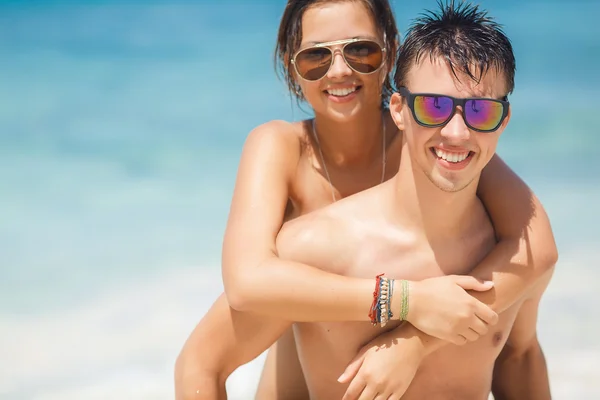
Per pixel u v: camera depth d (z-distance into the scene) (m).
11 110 14.76
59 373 6.18
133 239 8.87
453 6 3.31
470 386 3.59
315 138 4.66
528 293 3.66
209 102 14.88
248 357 3.62
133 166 11.62
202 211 9.77
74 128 13.51
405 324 3.46
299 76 4.54
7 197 10.31
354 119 4.50
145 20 21.23
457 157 3.20
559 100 13.80
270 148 4.39
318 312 3.41
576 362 6.00
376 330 3.48
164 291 7.53
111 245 8.70
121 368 6.24
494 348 3.58
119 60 18.31
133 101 15.21
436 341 3.42
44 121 13.99
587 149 11.43
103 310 7.18
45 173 11.31
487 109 3.15
